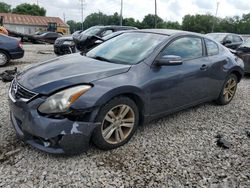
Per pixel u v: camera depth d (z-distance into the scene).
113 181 2.70
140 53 3.61
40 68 3.33
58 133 2.75
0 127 3.65
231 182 2.80
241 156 3.30
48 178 2.68
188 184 2.72
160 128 3.96
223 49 4.95
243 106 5.24
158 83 3.49
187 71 3.91
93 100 2.85
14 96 3.06
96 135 3.01
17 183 2.58
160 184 2.70
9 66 8.68
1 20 35.34
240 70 5.15
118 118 3.20
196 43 4.27
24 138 2.96
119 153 3.19
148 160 3.09
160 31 4.13
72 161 2.97
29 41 24.86
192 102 4.27
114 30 10.73
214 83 4.61
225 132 3.97
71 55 4.02
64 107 2.74
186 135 3.79
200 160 3.16
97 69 3.19
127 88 3.12
